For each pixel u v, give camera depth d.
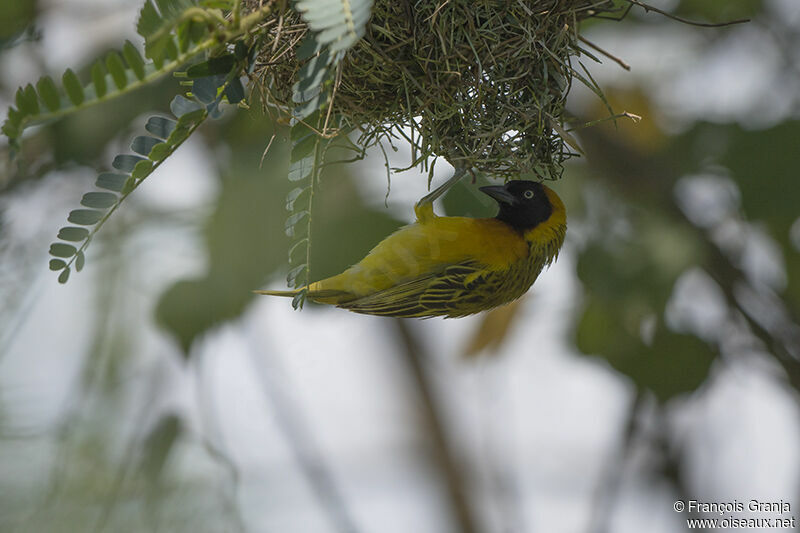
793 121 9.90
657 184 10.62
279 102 6.70
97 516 4.86
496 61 6.63
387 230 9.02
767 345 11.32
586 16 6.95
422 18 6.38
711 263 10.98
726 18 11.47
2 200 8.41
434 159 6.90
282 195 9.02
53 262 4.88
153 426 6.41
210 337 8.68
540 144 7.06
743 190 9.90
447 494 15.59
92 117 9.09
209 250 8.91
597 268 10.38
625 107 11.15
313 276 8.94
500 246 8.61
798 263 10.94
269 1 5.92
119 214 8.54
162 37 4.32
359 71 6.45
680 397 11.05
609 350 11.12
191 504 5.12
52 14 9.34
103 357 6.50
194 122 5.11
